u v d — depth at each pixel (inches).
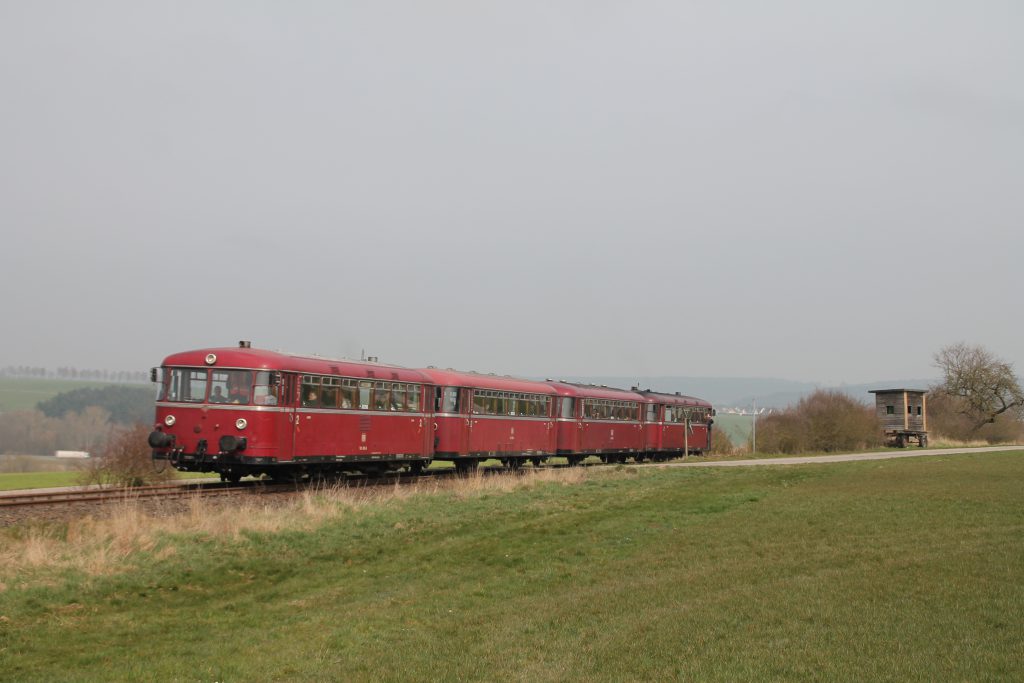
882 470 1397.6
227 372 1052.5
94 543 680.4
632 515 917.8
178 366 1075.9
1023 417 3388.3
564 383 1803.6
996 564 541.6
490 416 1489.9
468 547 759.1
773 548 663.8
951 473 1267.2
